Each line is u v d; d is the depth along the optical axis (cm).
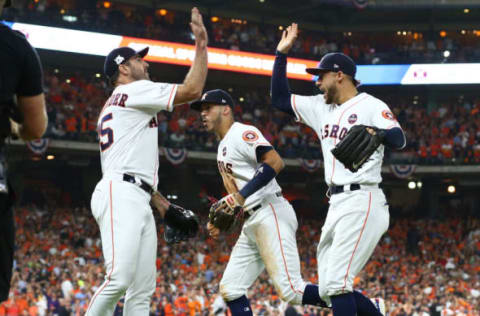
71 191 6322
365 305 962
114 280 819
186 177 6738
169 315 3316
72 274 3947
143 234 861
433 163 6481
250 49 6194
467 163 6419
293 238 1090
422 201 7038
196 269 4650
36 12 5175
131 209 837
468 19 7175
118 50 900
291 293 1062
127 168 848
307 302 1062
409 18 7212
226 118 1107
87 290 3631
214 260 4984
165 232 951
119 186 840
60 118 5562
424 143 6619
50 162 6219
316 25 7244
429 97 6969
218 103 1101
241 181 1087
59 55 5894
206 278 4494
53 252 4616
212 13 6781
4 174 534
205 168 6519
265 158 1033
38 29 5162
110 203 834
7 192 533
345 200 915
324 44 7162
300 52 6512
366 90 7131
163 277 4272
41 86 569
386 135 857
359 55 6756
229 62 6066
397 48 7075
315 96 1008
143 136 863
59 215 5300
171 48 5750
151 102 846
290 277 1067
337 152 824
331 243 947
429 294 4519
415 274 5156
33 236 4806
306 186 7162
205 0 6650
